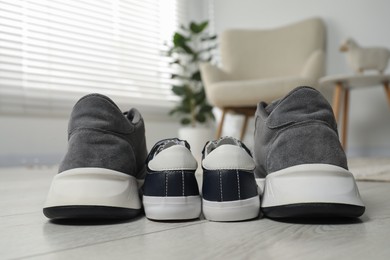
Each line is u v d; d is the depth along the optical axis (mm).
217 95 2057
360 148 2566
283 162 539
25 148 2266
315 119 544
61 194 517
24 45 2316
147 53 3012
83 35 2615
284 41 2568
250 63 2592
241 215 525
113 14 2816
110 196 518
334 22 2695
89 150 544
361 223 506
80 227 518
